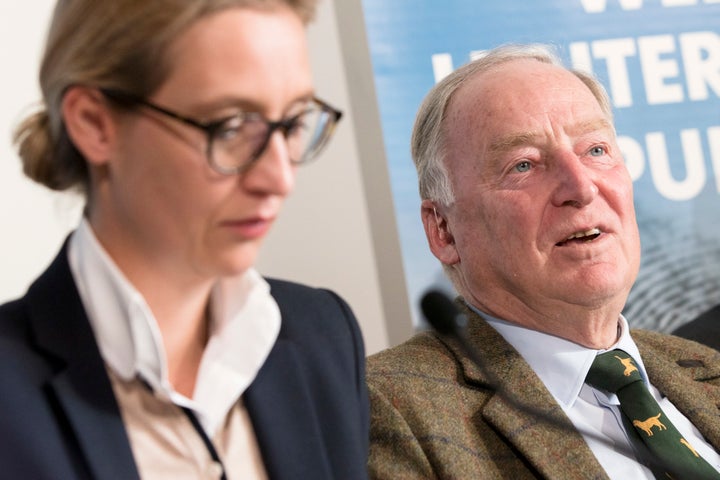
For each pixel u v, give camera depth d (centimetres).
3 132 224
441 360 187
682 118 291
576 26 289
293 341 131
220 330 119
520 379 182
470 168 200
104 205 110
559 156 193
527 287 192
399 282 270
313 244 267
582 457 169
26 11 229
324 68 271
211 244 105
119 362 112
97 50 102
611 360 189
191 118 100
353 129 272
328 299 140
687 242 285
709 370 200
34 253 225
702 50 296
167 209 103
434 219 211
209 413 116
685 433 186
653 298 281
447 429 172
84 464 106
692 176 289
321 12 272
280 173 101
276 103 101
